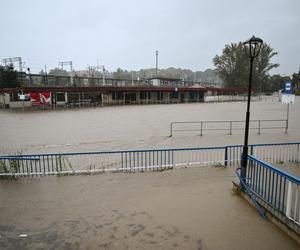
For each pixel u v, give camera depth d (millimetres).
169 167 9367
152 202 6160
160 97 59688
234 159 10273
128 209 5809
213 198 6281
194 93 63750
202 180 7812
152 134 18500
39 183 7750
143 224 5109
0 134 19062
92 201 6332
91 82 73500
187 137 17203
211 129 20406
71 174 8594
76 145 15141
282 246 4312
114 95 53750
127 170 9000
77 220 5348
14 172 8625
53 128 21484
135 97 56469
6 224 5234
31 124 23938
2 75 55000
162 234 4723
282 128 20672
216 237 4590
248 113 6602
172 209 5734
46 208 5973
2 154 13297
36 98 44594
